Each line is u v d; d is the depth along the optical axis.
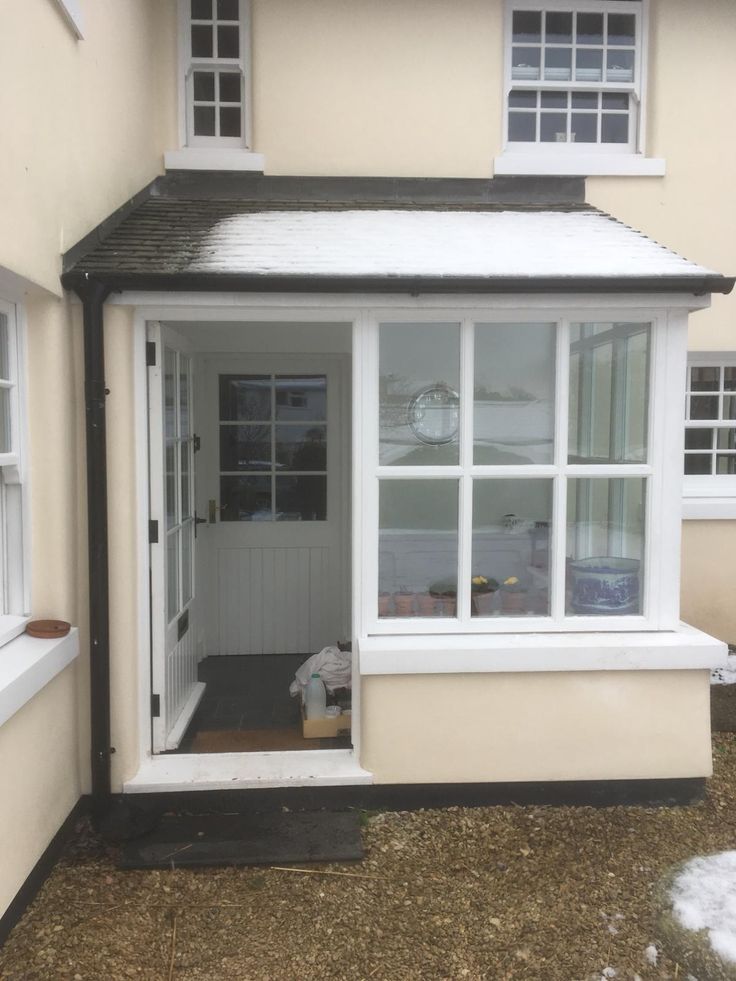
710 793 3.92
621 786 3.78
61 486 3.34
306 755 3.85
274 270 3.43
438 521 3.82
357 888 3.15
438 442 3.80
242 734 4.23
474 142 4.94
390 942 2.84
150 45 4.66
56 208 3.22
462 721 3.67
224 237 3.89
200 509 5.53
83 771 3.59
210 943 2.83
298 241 3.88
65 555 3.38
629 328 3.81
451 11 4.88
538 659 3.63
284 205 4.59
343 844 3.39
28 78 2.90
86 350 3.38
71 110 3.38
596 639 3.75
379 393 3.76
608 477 3.85
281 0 4.79
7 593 3.30
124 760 3.59
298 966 2.72
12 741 2.82
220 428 5.56
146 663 3.76
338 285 3.43
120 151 4.10
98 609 3.44
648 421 3.83
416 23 4.86
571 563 3.91
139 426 3.66
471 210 4.64
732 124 5.18
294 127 4.84
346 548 5.60
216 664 5.50
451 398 3.78
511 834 3.54
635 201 5.16
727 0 5.11
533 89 5.11
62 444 3.34
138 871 3.24
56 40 3.19
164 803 3.62
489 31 4.91
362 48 4.84
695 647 3.68
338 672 4.48
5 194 2.70
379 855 3.37
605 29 5.12
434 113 4.90
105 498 3.45
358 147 4.88
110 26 3.90
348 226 4.17
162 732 3.88
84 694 3.55
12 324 3.21
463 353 3.73
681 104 5.15
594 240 4.04
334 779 3.65
